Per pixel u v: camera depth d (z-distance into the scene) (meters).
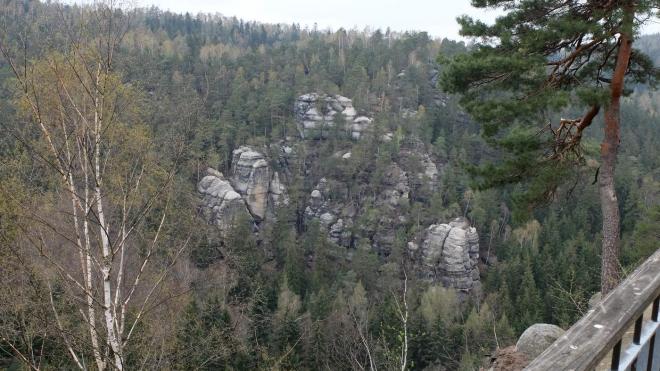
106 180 8.42
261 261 52.72
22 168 8.34
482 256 69.12
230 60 101.00
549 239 60.34
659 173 76.50
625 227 60.00
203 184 65.00
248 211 70.56
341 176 77.25
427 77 99.25
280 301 40.31
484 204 69.19
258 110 81.06
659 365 2.60
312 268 59.91
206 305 16.58
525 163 11.03
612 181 10.73
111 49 7.57
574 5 10.78
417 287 54.19
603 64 11.30
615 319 2.14
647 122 99.06
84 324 8.40
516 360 8.34
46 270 7.56
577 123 11.30
